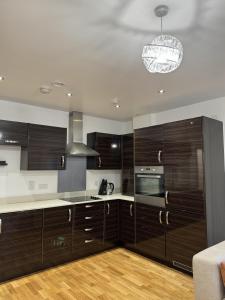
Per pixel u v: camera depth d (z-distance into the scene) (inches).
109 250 150.4
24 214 115.6
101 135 171.3
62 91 121.6
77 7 57.1
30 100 138.0
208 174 113.0
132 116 182.2
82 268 123.9
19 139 129.3
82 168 172.9
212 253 75.0
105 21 62.8
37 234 119.4
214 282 69.0
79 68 93.4
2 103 137.3
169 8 57.3
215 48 77.4
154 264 128.8
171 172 125.0
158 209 131.0
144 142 142.3
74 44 74.9
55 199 153.5
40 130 137.7
